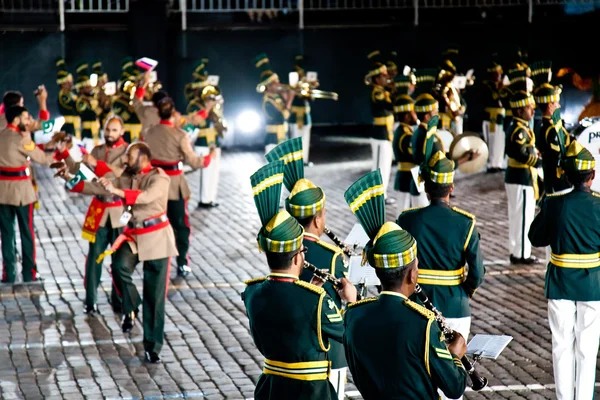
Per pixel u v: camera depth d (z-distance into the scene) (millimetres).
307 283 7742
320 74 29984
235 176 25000
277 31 29422
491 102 24828
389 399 6961
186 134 15758
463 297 9609
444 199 9672
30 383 11430
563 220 9914
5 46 28188
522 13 29484
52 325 13555
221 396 11031
